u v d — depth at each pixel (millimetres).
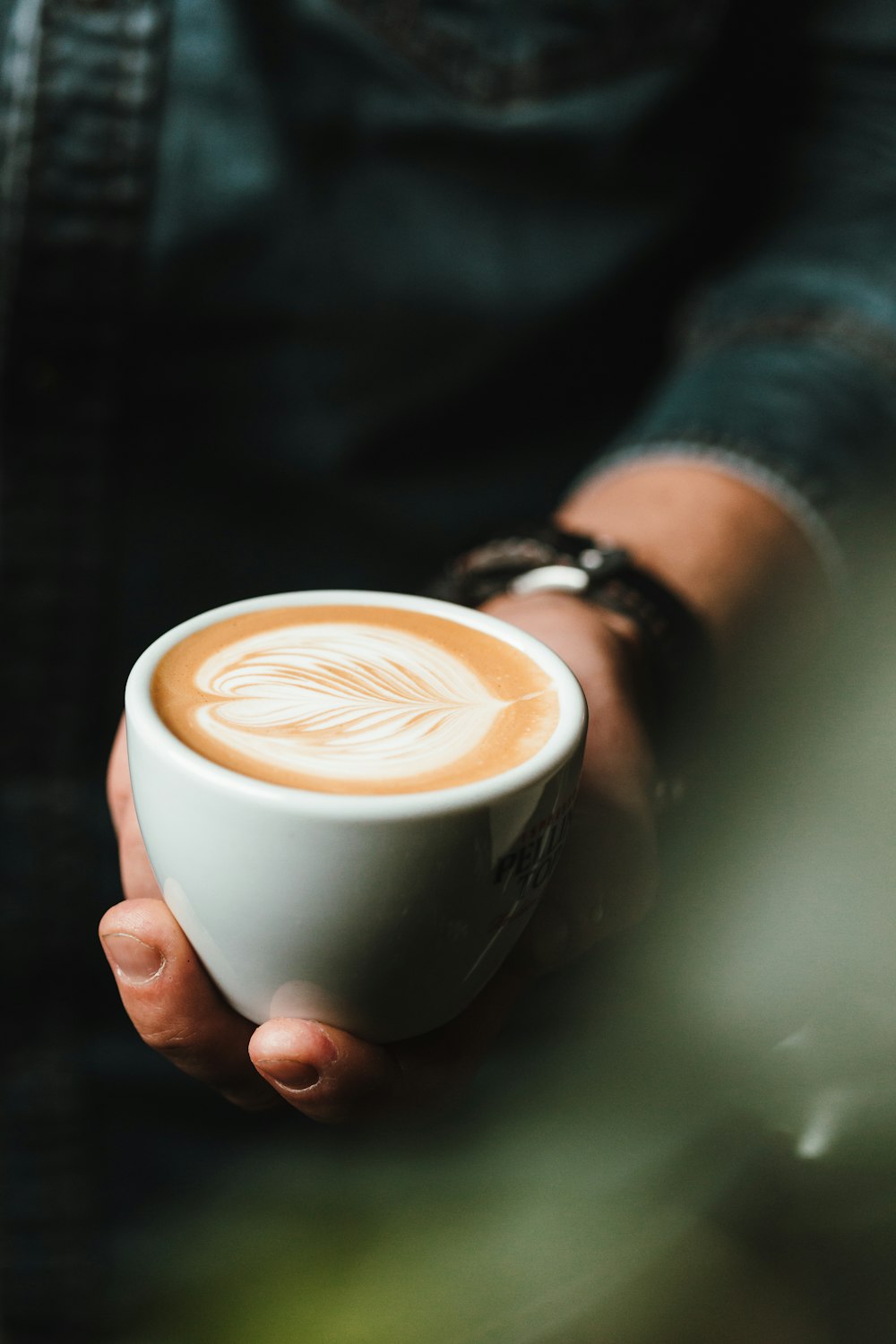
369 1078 427
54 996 685
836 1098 448
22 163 603
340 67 628
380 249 652
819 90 694
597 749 462
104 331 630
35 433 635
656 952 535
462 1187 664
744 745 564
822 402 610
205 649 444
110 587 660
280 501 683
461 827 392
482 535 726
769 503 587
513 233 668
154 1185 705
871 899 525
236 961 418
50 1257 707
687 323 685
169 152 617
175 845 403
